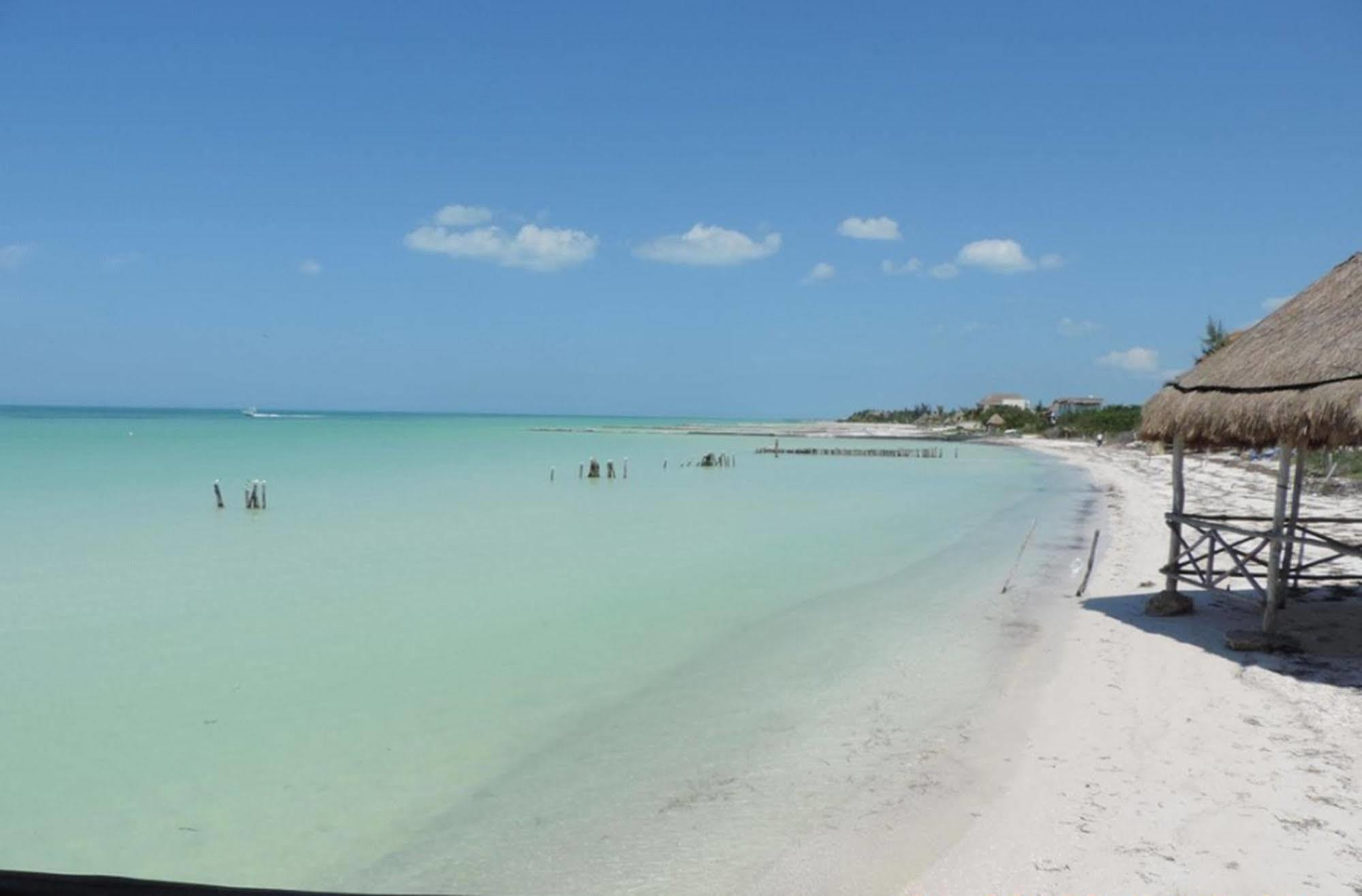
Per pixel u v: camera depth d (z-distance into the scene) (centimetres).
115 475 3638
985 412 12306
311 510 2589
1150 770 690
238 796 685
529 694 923
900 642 1118
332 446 6362
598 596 1405
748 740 793
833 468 5119
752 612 1293
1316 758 702
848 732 807
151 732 816
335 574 1588
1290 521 1230
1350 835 579
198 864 584
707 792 686
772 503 2978
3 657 1056
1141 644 1067
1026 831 600
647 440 9250
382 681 967
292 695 921
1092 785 668
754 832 618
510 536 2097
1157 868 545
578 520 2438
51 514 2394
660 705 888
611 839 614
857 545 1972
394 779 716
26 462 4278
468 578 1552
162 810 662
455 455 5678
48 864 580
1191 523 1184
